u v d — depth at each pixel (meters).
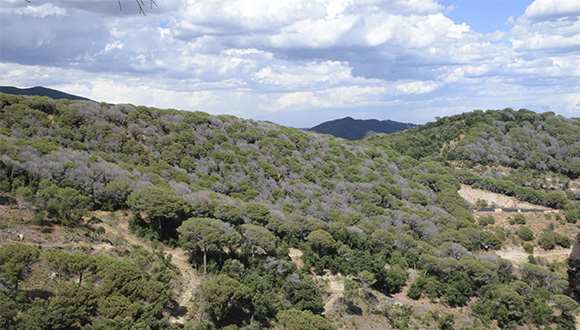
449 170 144.25
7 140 69.00
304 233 73.19
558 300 64.75
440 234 87.25
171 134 108.00
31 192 53.22
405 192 112.38
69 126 89.44
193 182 89.56
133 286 43.00
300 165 112.88
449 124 185.12
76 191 58.59
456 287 66.44
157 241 60.50
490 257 78.12
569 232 104.19
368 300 61.44
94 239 54.25
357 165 121.69
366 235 77.69
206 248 57.72
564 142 154.25
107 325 37.34
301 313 50.09
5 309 33.72
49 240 49.41
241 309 51.16
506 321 62.41
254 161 107.75
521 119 174.50
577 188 138.38
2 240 45.28
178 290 50.75
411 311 61.53
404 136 184.25
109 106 106.50
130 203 62.91
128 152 91.81
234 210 67.69
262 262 59.84
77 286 39.34
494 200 128.50
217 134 114.88
